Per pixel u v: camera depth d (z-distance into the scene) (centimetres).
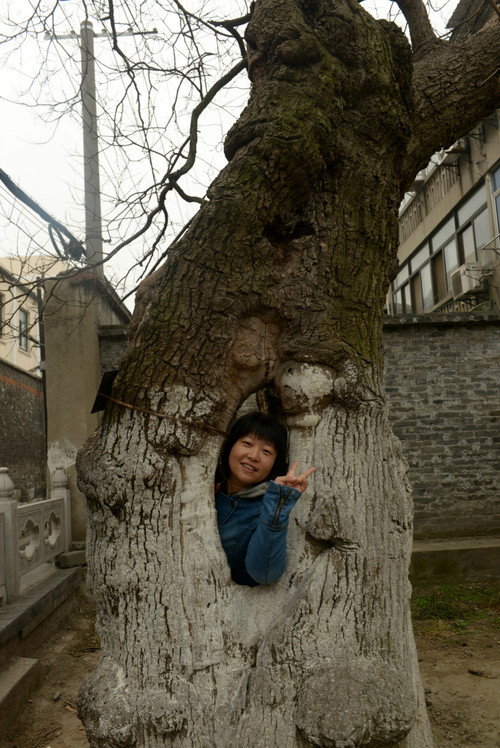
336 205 228
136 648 192
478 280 1202
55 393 723
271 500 189
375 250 233
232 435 219
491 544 741
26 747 364
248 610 202
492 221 1173
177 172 457
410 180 281
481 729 382
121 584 194
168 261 211
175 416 198
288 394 213
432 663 505
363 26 232
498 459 809
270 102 218
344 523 202
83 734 378
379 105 232
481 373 823
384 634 202
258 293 211
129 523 196
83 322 737
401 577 212
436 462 805
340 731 176
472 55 295
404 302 1745
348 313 222
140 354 204
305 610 196
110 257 532
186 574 195
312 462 211
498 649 532
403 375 818
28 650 482
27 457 1731
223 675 192
